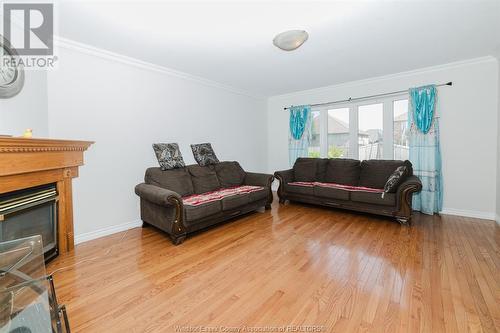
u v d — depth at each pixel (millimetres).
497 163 3260
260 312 1523
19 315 1169
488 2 1982
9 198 1797
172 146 3543
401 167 3342
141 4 1951
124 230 3117
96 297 1682
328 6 2012
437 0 1951
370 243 2588
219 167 4051
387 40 2686
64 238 2391
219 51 2941
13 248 1319
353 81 4344
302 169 4574
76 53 2650
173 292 1739
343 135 4656
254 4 1975
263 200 3859
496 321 1400
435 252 2330
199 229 2924
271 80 4258
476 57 3268
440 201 3660
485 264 2072
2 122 1870
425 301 1592
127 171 3160
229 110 4727
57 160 2193
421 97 3643
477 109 3383
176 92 3736
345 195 3584
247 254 2355
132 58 3127
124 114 3107
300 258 2256
